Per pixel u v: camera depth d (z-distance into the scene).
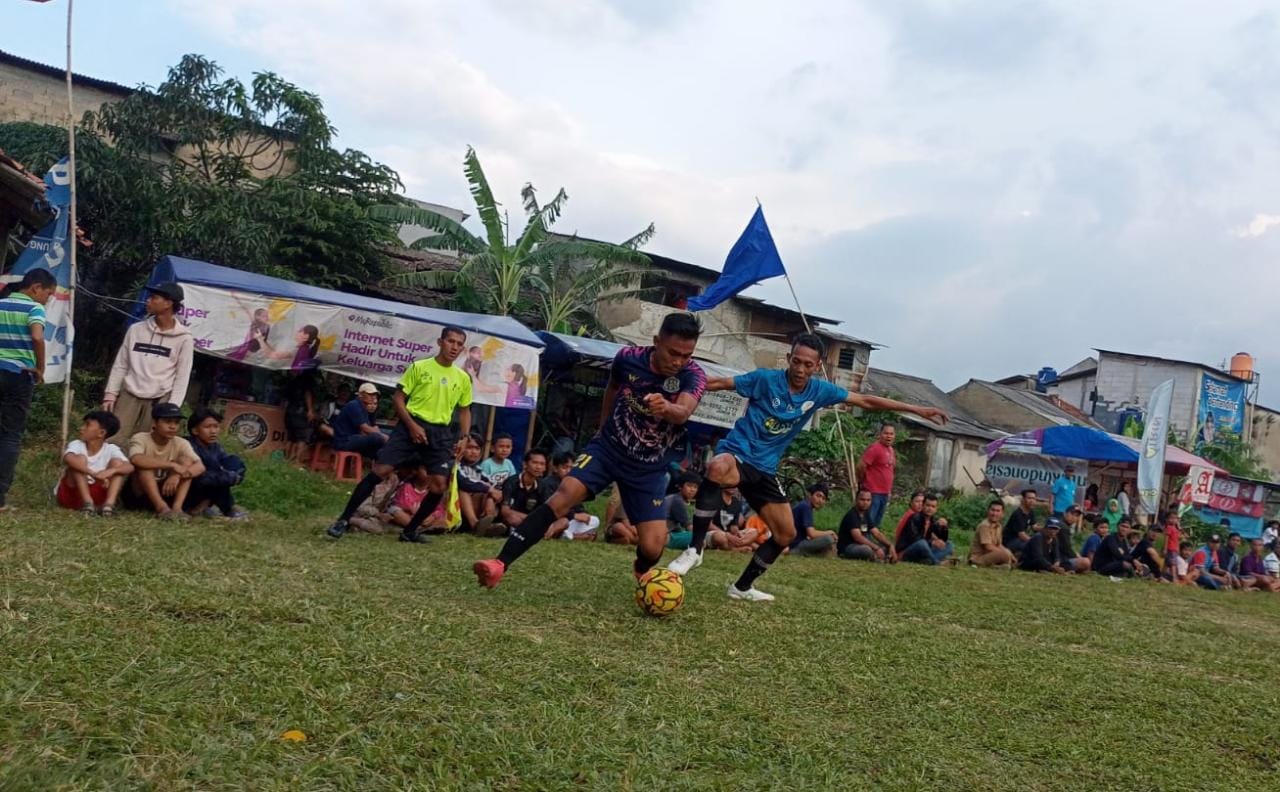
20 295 7.12
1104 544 16.12
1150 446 19.52
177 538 6.32
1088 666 5.55
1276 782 3.60
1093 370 40.53
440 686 3.38
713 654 4.55
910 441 30.52
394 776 2.56
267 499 10.18
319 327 12.29
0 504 6.93
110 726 2.61
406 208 18.64
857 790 2.94
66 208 8.98
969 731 3.79
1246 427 39.69
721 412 17.03
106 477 7.59
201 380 14.80
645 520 5.57
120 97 19.86
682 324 5.19
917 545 13.20
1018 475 24.45
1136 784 3.37
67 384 8.77
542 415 18.66
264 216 16.92
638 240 21.42
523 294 22.95
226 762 2.50
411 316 12.73
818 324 27.41
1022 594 9.92
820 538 12.20
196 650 3.42
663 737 3.17
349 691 3.19
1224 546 18.86
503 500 10.10
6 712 2.61
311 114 17.77
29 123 16.38
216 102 16.98
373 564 6.23
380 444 12.59
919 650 5.33
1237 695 5.14
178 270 11.76
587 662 4.03
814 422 21.66
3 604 3.71
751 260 14.15
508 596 5.49
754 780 2.90
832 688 4.18
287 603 4.37
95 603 3.94
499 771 2.68
